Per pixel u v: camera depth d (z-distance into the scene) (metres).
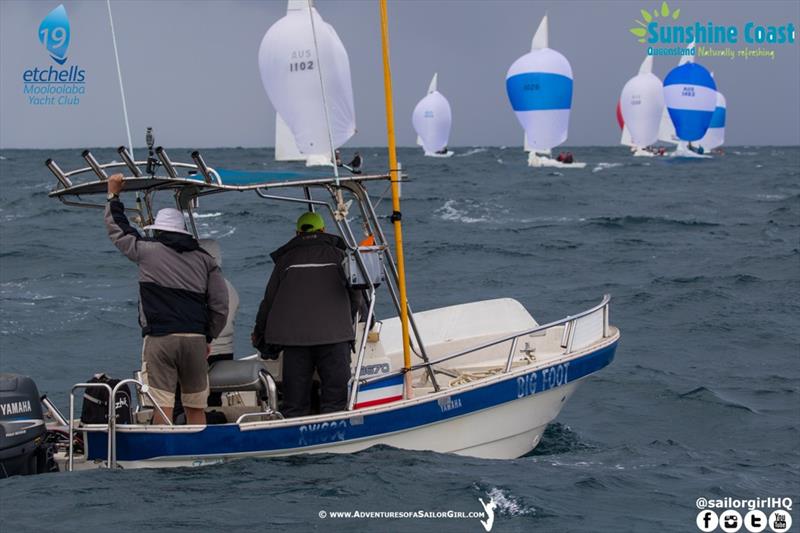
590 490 24.97
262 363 26.20
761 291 64.62
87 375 43.09
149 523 21.12
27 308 59.41
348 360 25.97
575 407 37.19
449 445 27.31
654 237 101.75
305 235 26.14
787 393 39.31
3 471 23.44
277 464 24.78
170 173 24.28
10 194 159.12
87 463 24.62
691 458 29.53
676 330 52.47
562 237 102.62
